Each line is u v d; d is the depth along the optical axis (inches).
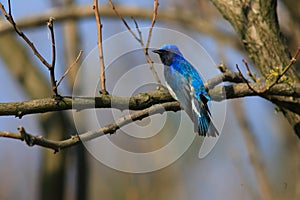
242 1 418.9
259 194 580.4
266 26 411.5
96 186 838.5
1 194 859.4
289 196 658.8
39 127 682.8
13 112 334.3
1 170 882.1
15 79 706.2
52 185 637.9
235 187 769.6
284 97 393.1
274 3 415.8
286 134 772.0
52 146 327.9
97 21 363.3
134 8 762.2
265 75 405.7
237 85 385.4
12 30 708.7
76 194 645.3
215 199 754.8
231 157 644.1
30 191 874.1
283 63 402.9
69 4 723.4
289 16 687.1
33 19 719.7
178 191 726.5
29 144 315.3
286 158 742.5
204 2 757.3
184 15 755.4
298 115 403.2
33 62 711.1
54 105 339.3
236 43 725.3
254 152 589.9
